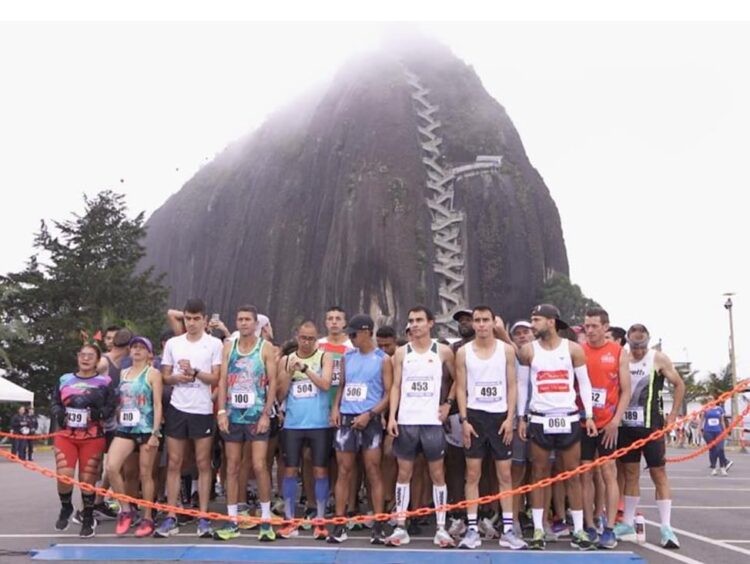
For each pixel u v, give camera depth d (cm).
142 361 843
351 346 908
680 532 902
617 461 865
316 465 833
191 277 15538
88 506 818
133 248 6072
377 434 809
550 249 12756
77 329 5012
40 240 5659
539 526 770
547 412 780
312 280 12756
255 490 1063
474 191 12306
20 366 5000
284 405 870
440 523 768
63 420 835
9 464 2462
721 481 1739
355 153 12694
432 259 11762
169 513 830
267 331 1047
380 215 11744
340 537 777
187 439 845
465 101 13650
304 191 13838
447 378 852
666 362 830
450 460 891
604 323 823
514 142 13312
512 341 936
